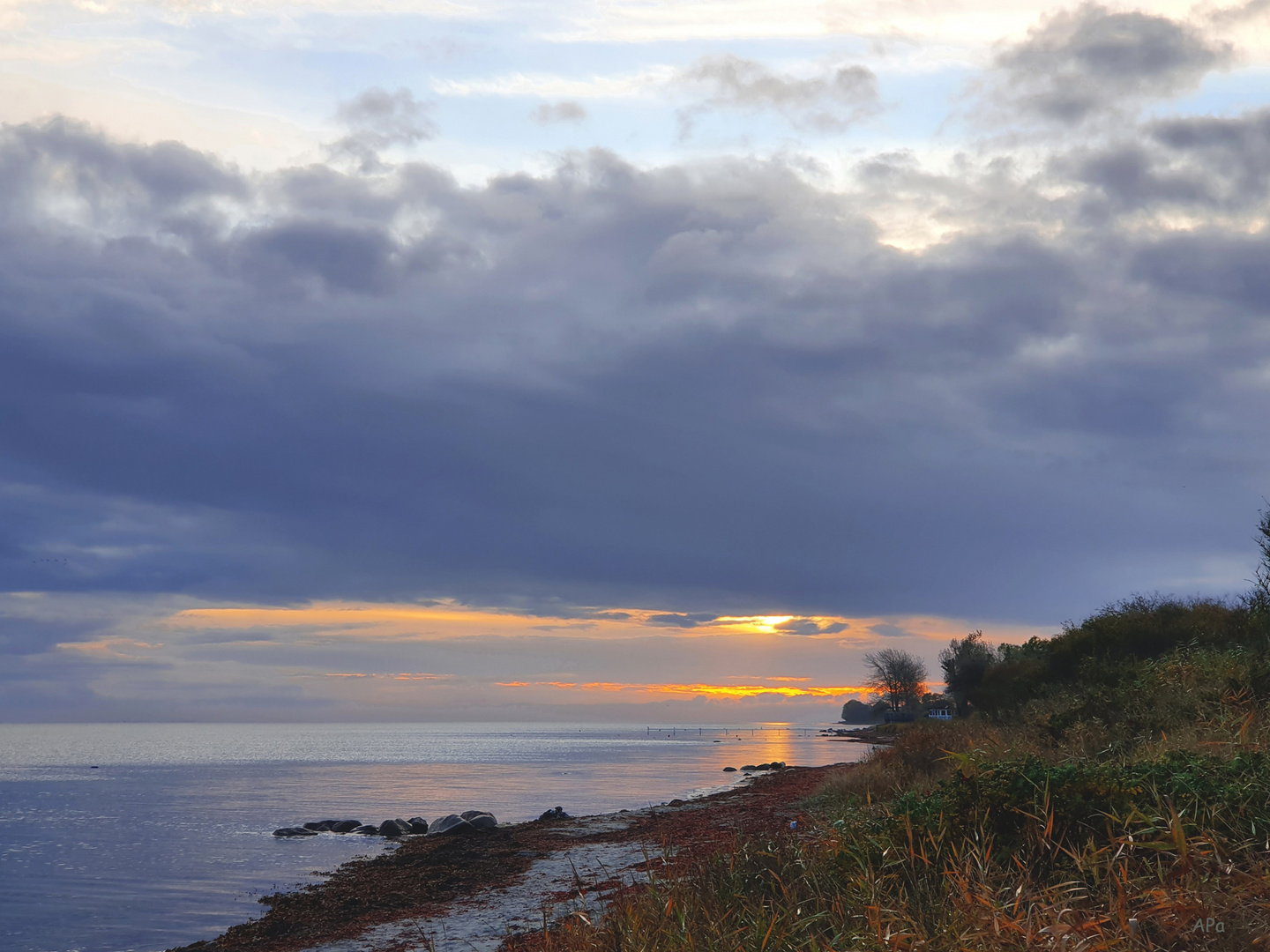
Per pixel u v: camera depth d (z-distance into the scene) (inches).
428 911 479.5
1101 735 489.1
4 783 2645.2
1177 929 172.4
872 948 205.8
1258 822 219.8
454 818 993.5
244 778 2679.6
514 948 353.1
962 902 208.8
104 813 1587.1
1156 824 226.1
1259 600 758.5
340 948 406.9
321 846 1019.3
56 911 660.1
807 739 5482.3
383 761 3821.4
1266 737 337.7
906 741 829.2
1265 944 162.6
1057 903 196.5
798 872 291.6
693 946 229.6
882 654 5605.3
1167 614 863.1
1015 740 583.8
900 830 280.8
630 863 558.6
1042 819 251.1
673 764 2987.2
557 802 1472.7
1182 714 480.7
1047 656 918.4
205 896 703.1
